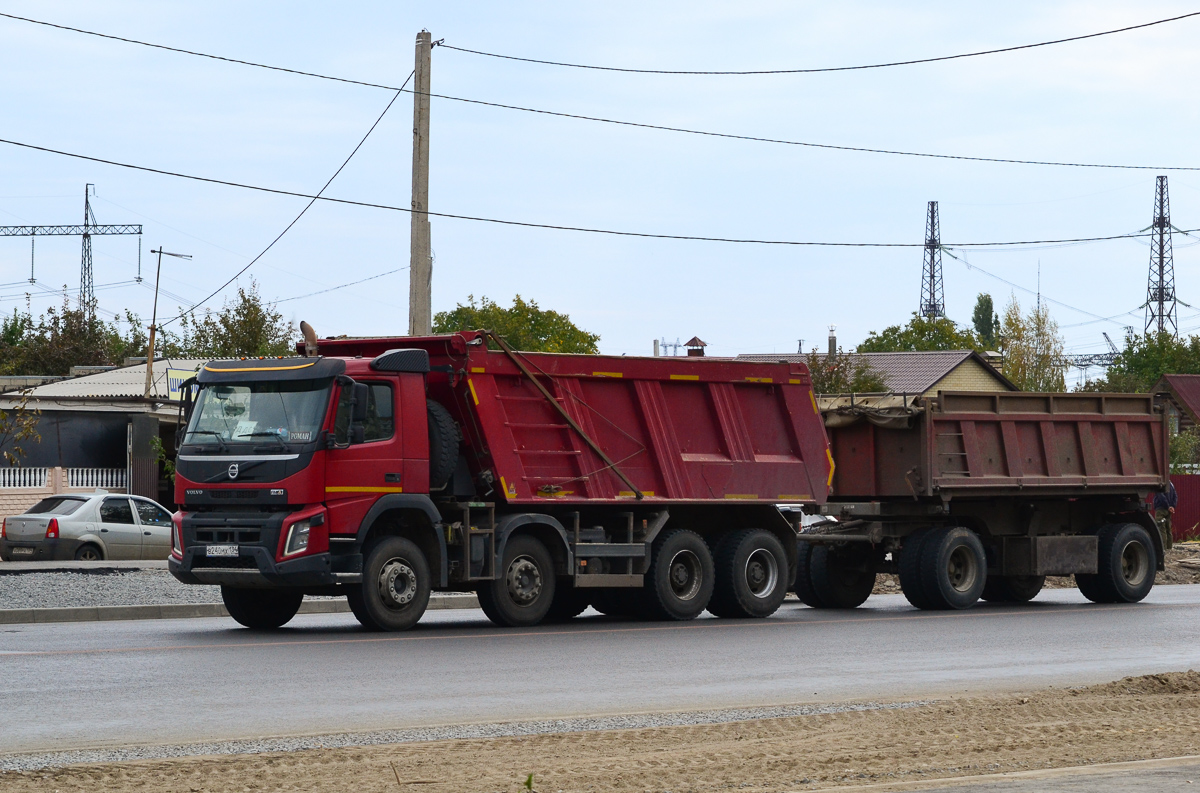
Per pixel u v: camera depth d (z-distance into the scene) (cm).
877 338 12750
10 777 974
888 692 1488
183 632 2098
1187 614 2580
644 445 2411
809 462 2622
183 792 926
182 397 2184
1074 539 2905
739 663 1731
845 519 2788
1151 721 1242
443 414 2189
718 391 2517
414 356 2155
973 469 2780
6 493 4378
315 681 1515
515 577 2238
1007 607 2822
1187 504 5453
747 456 2538
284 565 2012
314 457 2033
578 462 2320
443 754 1076
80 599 2503
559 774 991
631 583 2348
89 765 1021
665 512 2408
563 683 1528
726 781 970
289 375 2084
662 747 1116
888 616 2538
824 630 2203
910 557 2731
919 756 1064
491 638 2017
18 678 1519
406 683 1509
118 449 4791
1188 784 921
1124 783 925
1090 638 2095
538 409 2289
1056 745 1112
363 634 2061
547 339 10612
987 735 1162
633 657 1783
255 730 1208
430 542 2180
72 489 4559
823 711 1334
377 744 1132
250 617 2203
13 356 8612
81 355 9131
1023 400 2877
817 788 942
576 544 2295
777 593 2525
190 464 2106
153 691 1429
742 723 1231
